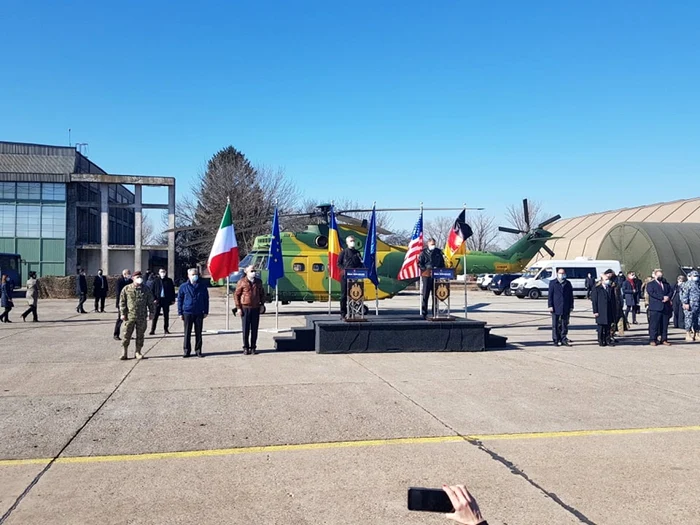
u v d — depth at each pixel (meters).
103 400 8.77
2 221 45.91
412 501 2.17
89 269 47.97
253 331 13.36
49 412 8.06
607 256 44.06
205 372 11.06
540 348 14.73
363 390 9.45
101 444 6.64
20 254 46.09
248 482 5.48
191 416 7.84
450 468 5.85
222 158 62.62
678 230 40.34
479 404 8.54
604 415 7.95
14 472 5.77
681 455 6.29
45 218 46.38
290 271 24.03
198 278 12.99
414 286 55.25
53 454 6.30
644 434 7.07
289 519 4.67
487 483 5.44
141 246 45.22
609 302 15.12
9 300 21.17
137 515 4.75
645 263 39.75
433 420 7.65
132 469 5.84
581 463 6.01
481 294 47.81
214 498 5.11
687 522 4.62
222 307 30.09
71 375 10.77
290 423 7.49
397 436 6.95
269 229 55.47
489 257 26.98
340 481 5.50
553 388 9.70
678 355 13.70
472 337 13.86
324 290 24.27
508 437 6.91
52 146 54.91
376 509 4.86
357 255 14.82
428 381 10.19
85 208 49.56
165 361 12.38
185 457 6.21
